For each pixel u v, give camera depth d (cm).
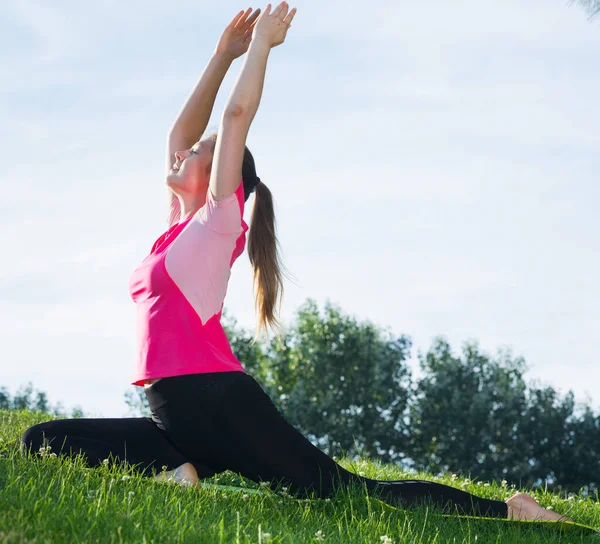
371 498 381
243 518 330
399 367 4644
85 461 382
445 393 4572
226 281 386
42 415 838
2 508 275
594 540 387
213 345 378
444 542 343
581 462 4547
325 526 339
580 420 4647
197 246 375
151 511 302
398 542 324
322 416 4353
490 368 4797
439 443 4600
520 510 417
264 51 393
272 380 4616
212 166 383
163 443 399
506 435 4597
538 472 4525
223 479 490
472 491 583
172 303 375
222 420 371
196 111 464
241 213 391
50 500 283
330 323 4625
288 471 383
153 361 372
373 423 4534
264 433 376
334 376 4559
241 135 381
